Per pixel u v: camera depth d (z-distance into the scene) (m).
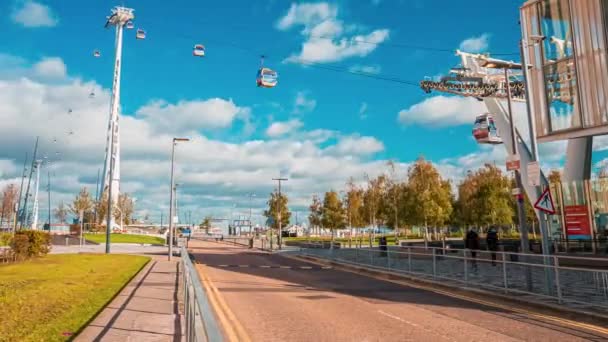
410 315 9.89
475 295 12.96
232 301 11.94
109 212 35.28
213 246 51.97
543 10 21.09
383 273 19.45
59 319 9.31
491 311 10.38
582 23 19.33
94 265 23.66
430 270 18.11
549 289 11.42
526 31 21.81
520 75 31.67
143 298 12.14
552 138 20.44
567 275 11.32
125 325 8.57
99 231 79.50
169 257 28.20
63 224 87.31
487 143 35.38
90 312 10.12
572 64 19.70
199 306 3.53
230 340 7.60
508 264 13.80
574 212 21.34
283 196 66.50
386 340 7.61
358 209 52.50
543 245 12.84
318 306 11.14
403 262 19.00
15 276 18.06
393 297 12.73
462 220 49.47
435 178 41.47
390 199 45.12
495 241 20.81
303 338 7.75
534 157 13.42
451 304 11.45
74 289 14.11
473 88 30.80
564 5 20.12
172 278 17.50
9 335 7.89
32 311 10.27
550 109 20.58
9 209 68.44
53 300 11.87
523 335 7.95
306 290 14.34
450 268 16.98
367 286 15.46
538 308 10.71
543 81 20.89
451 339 7.68
